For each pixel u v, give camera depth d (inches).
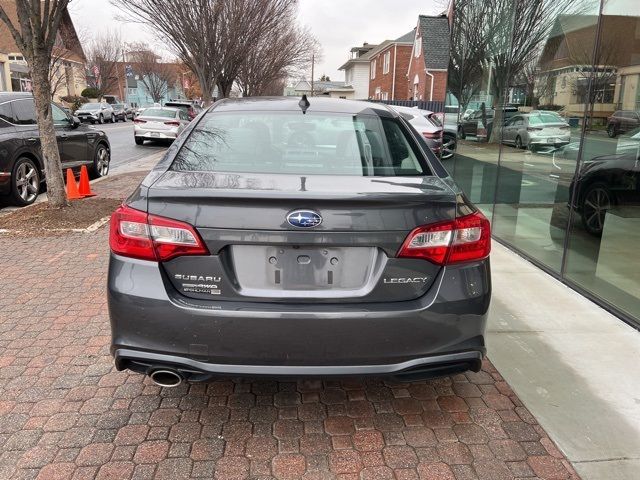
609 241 168.9
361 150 117.9
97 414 111.8
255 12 778.2
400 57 1619.1
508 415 113.0
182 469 96.0
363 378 95.4
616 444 103.9
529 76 231.9
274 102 138.3
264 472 95.7
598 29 179.9
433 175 111.2
